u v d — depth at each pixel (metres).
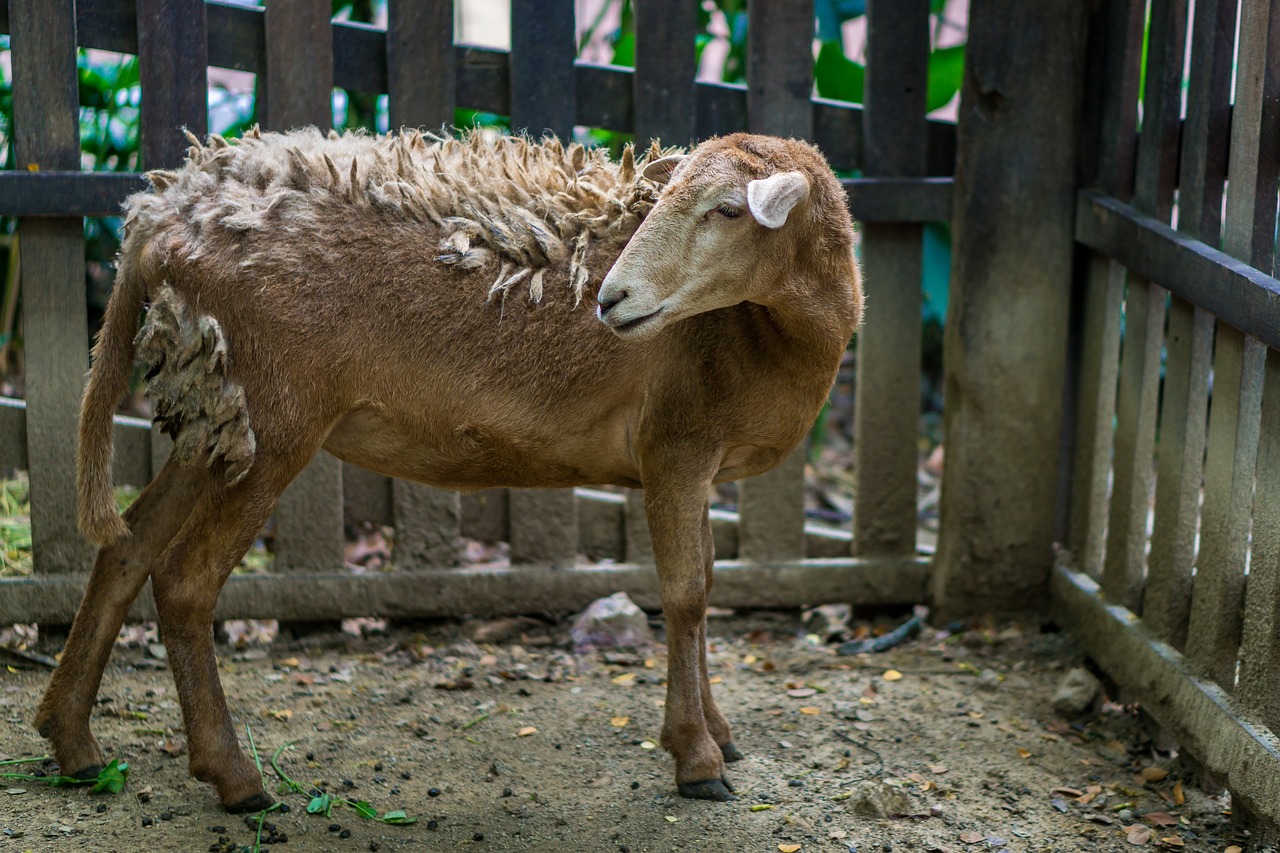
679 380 2.95
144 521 3.06
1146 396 3.77
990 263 4.12
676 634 3.10
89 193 3.67
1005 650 4.21
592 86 3.98
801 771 3.36
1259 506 3.06
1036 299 4.16
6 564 4.29
